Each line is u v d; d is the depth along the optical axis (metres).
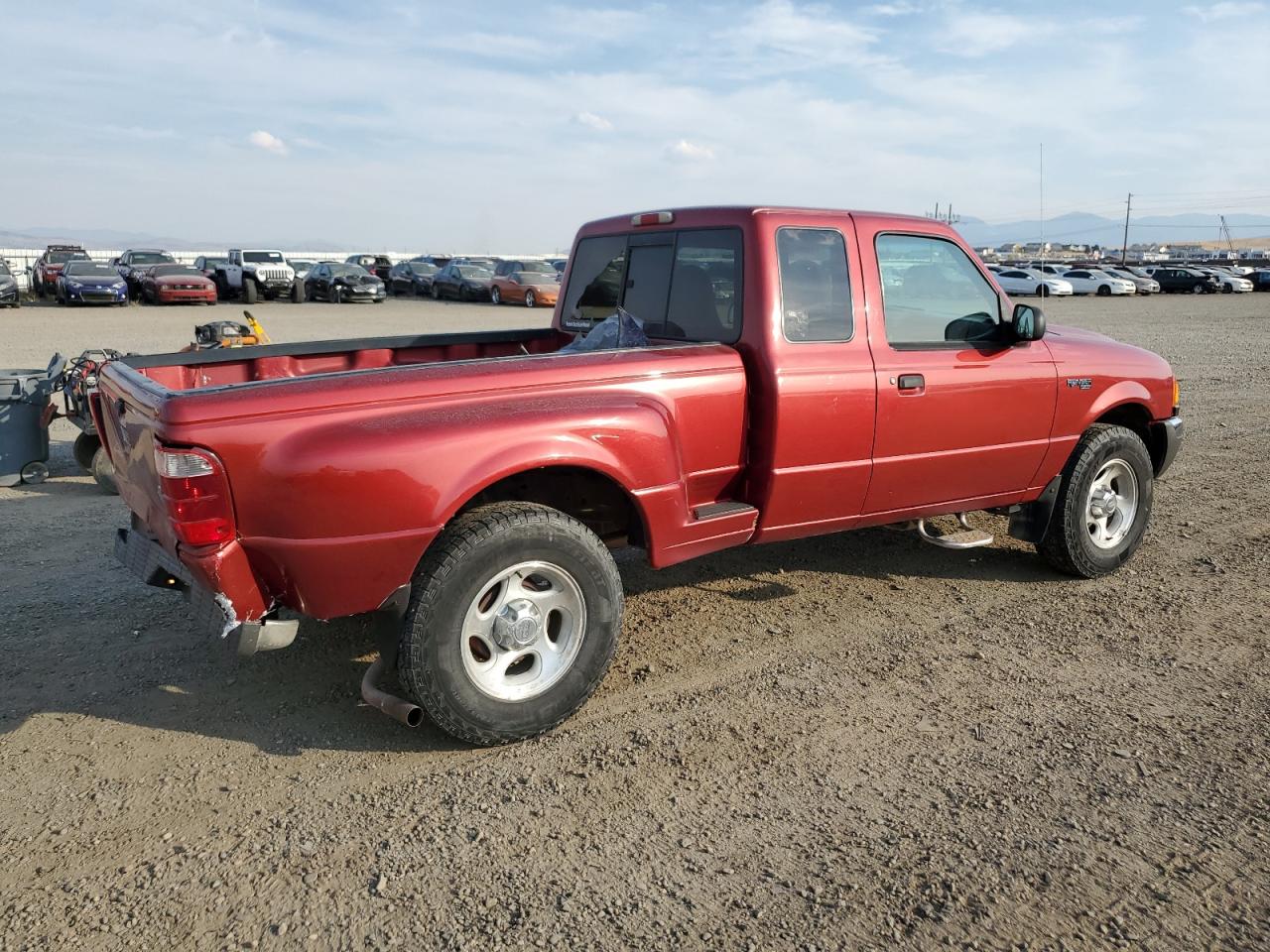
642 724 3.70
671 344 4.59
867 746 3.53
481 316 25.88
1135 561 5.66
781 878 2.79
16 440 7.32
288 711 3.80
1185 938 2.54
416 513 3.25
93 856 2.87
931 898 2.69
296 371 4.96
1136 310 31.20
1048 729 3.66
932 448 4.64
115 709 3.80
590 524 4.28
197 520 3.07
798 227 4.23
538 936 2.54
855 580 5.32
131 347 16.44
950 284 4.75
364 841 2.95
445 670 3.34
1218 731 3.64
